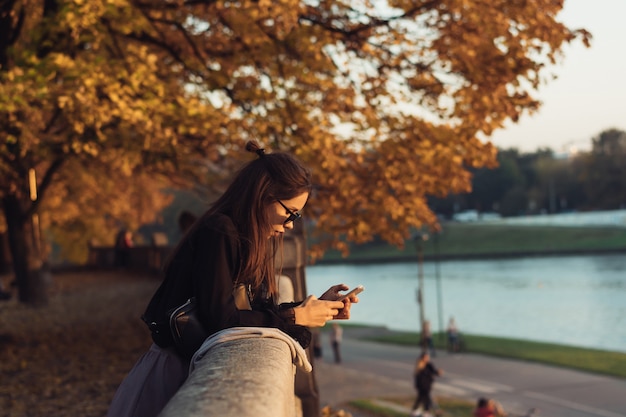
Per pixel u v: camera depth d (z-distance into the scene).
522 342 57.12
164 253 26.98
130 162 11.82
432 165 12.68
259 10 11.52
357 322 81.56
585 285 98.50
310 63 12.55
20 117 10.52
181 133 11.10
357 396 34.44
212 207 2.68
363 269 143.50
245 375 1.81
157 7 12.73
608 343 59.50
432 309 87.38
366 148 12.87
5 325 17.08
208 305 2.49
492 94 12.13
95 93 10.48
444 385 40.84
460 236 173.88
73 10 10.48
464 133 12.59
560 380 41.53
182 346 2.49
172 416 1.43
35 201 21.27
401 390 36.72
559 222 185.00
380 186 12.74
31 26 14.35
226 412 1.44
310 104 12.84
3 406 8.50
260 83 12.87
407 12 12.58
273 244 2.88
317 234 13.11
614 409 33.94
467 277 118.00
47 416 8.01
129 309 20.38
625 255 142.38
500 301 89.31
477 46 12.30
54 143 12.59
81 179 28.83
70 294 25.75
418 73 13.03
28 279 21.84
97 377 10.53
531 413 31.08
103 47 13.32
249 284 2.70
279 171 2.68
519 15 11.77
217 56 13.34
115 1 10.73
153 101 10.84
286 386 1.94
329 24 12.95
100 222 44.09
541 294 92.56
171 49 13.38
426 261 153.25
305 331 2.67
